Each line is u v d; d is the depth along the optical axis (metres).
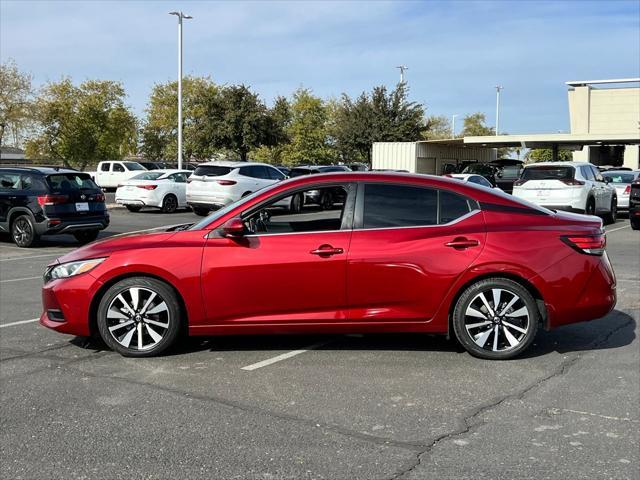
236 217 5.48
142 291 5.48
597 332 6.44
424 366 5.35
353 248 5.33
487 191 5.61
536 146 37.47
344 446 3.82
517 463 3.59
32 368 5.31
